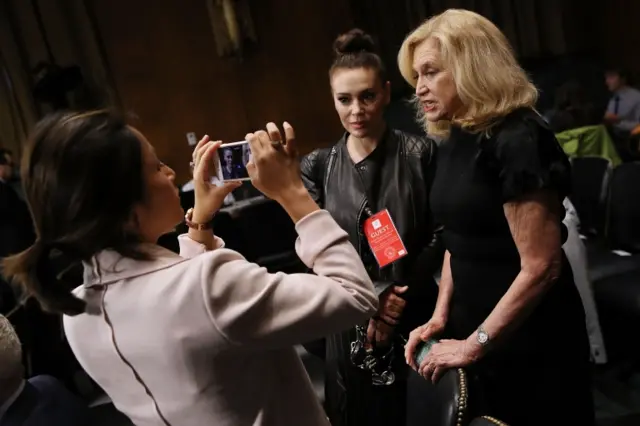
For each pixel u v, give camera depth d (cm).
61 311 72
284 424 77
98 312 73
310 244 76
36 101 471
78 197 65
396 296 144
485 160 112
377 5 529
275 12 525
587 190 287
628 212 252
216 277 68
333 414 158
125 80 503
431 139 150
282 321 69
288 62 536
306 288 71
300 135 550
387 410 151
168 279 69
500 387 129
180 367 69
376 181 147
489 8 542
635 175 251
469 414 105
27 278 70
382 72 147
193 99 523
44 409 114
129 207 69
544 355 124
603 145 368
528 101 112
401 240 143
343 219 148
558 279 119
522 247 110
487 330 115
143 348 70
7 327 116
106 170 66
